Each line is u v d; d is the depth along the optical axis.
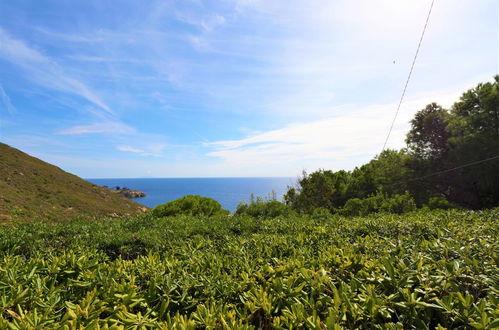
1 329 1.30
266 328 1.67
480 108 17.56
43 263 2.30
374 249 2.80
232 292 1.94
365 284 1.88
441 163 16.92
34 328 1.33
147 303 1.80
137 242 4.52
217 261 2.57
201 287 2.00
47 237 4.72
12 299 1.64
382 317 1.60
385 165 18.73
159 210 10.12
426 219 5.12
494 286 1.68
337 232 4.26
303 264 2.32
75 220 6.72
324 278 1.94
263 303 1.66
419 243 3.01
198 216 8.03
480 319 1.36
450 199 17.34
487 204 16.08
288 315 1.51
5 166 20.30
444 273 1.86
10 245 3.86
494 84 17.59
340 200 16.19
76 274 2.28
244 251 3.12
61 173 25.53
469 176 15.35
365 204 10.87
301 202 13.95
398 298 1.70
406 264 2.08
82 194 22.31
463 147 15.62
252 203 11.05
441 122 17.75
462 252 2.39
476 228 3.68
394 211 10.01
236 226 5.85
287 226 5.38
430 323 1.68
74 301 1.90
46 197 18.17
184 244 3.68
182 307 1.89
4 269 2.09
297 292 1.80
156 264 2.39
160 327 1.43
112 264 2.41
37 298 1.69
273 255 2.99
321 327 1.46
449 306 1.50
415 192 17.06
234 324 1.40
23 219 12.62
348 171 19.98
